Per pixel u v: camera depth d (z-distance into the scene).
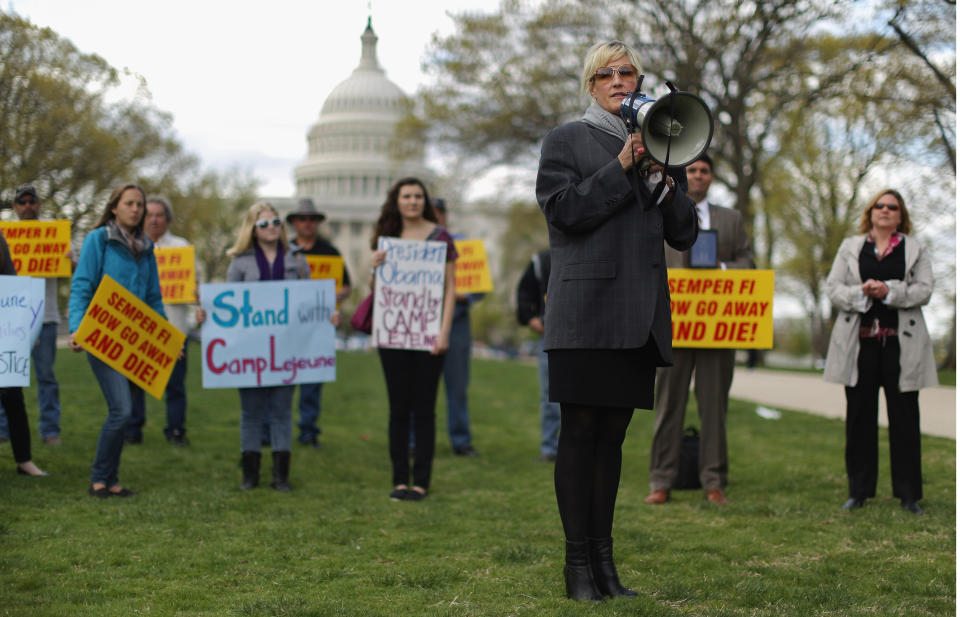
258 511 5.42
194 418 10.06
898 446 5.53
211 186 49.59
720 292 6.00
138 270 6.00
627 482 6.83
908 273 5.55
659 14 19.20
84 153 26.41
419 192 6.29
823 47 15.80
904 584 3.87
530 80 24.12
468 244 10.05
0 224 7.47
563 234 3.50
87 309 5.66
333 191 97.00
